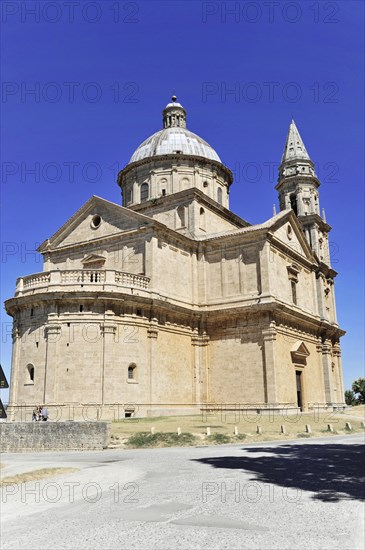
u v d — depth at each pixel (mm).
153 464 19672
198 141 61469
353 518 10344
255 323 44344
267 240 45344
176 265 46562
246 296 45406
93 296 38656
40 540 9367
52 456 24500
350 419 42719
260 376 43031
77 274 39781
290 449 24141
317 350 55031
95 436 27469
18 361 40594
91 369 37719
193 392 45531
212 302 47469
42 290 39625
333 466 18016
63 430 27953
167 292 44594
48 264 51469
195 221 50438
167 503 12195
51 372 37688
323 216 66375
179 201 52031
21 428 28609
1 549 8875
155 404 40562
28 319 40594
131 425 32531
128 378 39281
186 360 45531
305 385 49438
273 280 45594
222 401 44750
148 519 10688
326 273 61594
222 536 9281
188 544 8828
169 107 64875
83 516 11180
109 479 16094
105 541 9164
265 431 31891
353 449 23953
